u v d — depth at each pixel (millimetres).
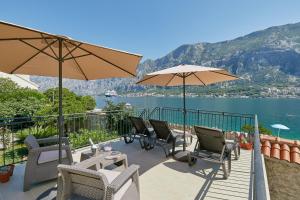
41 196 3043
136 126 5961
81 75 4133
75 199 2197
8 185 3422
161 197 3182
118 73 3666
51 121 8133
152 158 4902
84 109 12758
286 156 5531
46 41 2674
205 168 4312
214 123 7918
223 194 3287
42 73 3918
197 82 6176
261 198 798
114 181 2102
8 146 7988
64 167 2129
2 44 2721
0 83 18125
